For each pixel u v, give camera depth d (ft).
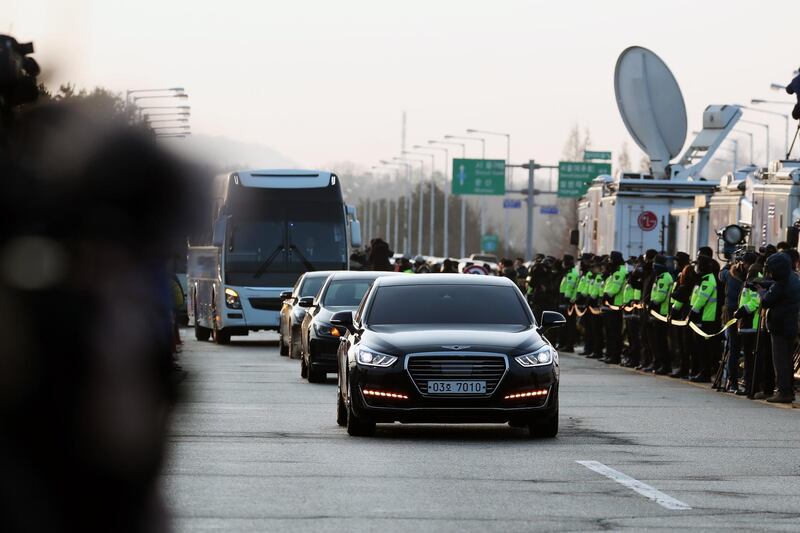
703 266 221.05
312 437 132.77
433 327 138.82
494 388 130.82
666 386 217.15
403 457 115.65
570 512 84.43
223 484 96.22
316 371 211.20
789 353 185.57
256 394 188.85
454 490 94.43
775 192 241.55
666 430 144.36
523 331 137.90
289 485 96.07
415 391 130.62
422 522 79.51
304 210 331.16
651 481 101.09
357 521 79.46
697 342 227.81
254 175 330.75
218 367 249.75
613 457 117.50
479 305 143.54
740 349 205.98
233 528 76.18
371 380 131.75
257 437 131.85
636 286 263.08
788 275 185.16
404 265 350.02
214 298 341.00
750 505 88.74
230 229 329.31
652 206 323.98
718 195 276.82
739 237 250.37
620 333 277.44
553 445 127.54
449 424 150.10
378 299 144.66
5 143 28.73
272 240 329.31
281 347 291.38
